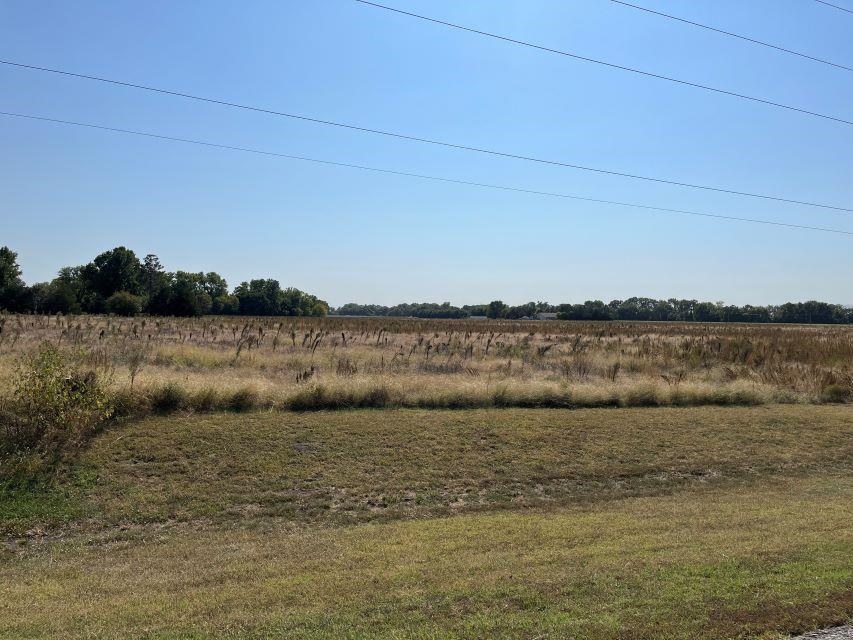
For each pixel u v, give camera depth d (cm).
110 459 1056
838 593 527
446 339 3869
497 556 672
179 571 684
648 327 7256
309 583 600
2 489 921
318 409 1435
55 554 778
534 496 1050
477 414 1459
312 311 14200
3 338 2564
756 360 2581
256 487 1021
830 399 1884
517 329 5550
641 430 1414
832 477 1195
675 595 527
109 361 1695
